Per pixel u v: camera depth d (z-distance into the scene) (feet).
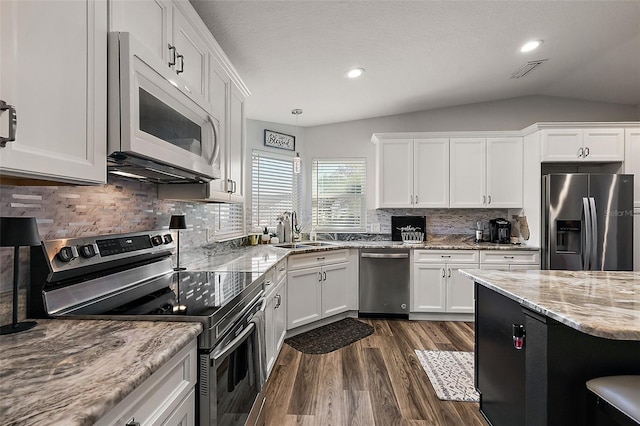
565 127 11.00
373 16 6.96
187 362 3.20
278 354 8.45
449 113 13.60
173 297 4.28
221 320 3.75
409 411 6.23
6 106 2.20
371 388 7.02
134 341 2.84
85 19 3.09
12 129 2.23
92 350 2.63
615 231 10.25
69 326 3.22
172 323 3.34
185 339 2.98
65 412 1.77
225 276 5.77
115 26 3.53
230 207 10.66
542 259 10.92
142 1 4.12
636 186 10.73
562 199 10.46
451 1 6.79
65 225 4.13
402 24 7.38
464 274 6.34
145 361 2.43
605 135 10.91
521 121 13.26
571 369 4.10
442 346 9.33
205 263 7.38
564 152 11.00
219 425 3.63
